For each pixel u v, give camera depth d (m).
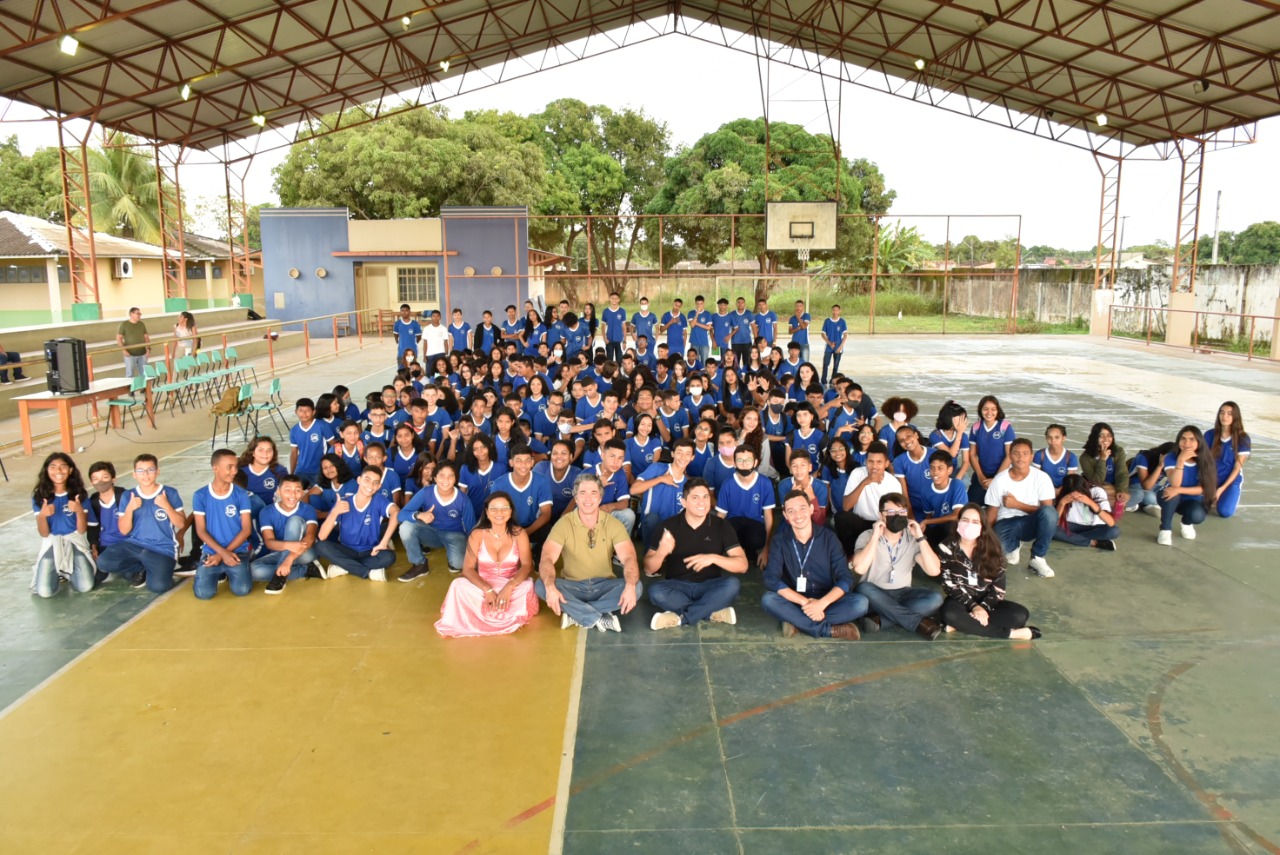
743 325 15.51
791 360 12.15
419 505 6.44
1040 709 4.41
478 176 30.06
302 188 29.81
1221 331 23.41
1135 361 19.81
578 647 5.18
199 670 4.88
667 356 12.12
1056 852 3.34
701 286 33.25
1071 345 23.59
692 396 9.28
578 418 9.32
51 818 3.57
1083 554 6.78
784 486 7.64
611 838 3.43
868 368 18.56
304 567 6.30
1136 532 7.31
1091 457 7.67
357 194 29.92
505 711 4.41
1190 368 18.52
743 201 30.50
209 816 3.57
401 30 18.44
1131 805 3.63
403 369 11.18
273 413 13.18
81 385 10.40
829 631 5.28
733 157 31.80
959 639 5.25
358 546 6.41
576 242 37.84
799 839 3.42
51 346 10.20
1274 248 40.78
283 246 26.16
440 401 9.02
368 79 20.98
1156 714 4.36
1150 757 3.98
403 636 5.33
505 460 7.64
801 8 20.66
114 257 24.70
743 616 5.64
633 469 7.56
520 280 25.88
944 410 8.13
